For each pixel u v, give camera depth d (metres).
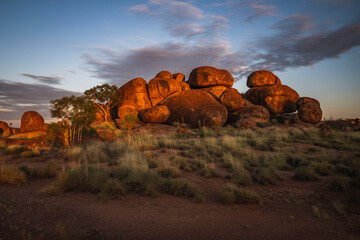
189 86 38.38
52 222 3.62
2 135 24.20
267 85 38.59
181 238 3.27
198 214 4.17
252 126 25.77
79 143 14.76
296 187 5.88
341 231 3.45
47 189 5.22
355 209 4.20
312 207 4.46
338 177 5.62
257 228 3.61
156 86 34.84
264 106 35.34
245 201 4.78
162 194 5.29
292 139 16.25
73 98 15.30
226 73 37.62
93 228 3.46
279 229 3.57
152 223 3.74
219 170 7.88
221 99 32.38
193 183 5.76
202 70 37.28
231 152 10.91
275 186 6.01
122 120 27.97
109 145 13.00
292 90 35.31
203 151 11.35
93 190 5.33
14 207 4.24
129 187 5.51
